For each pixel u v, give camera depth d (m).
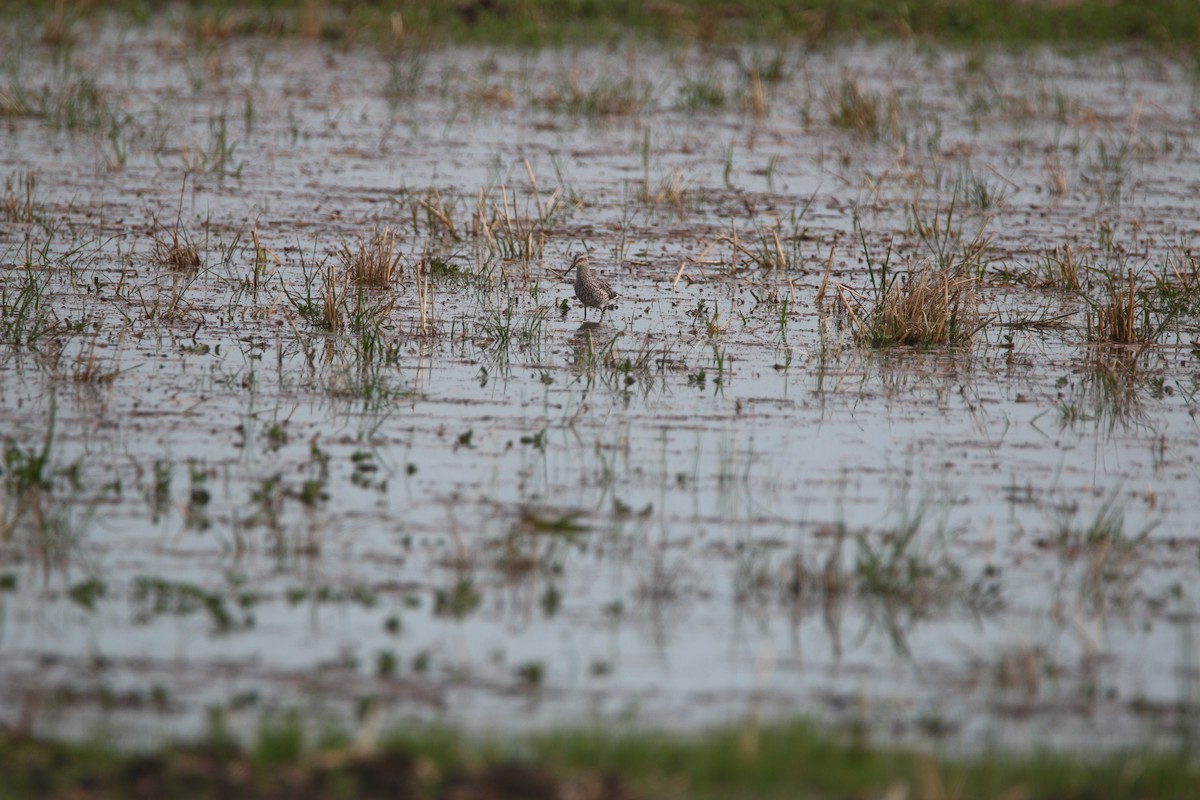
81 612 31.52
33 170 71.00
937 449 42.38
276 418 43.00
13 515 35.75
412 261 60.16
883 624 32.34
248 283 55.94
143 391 44.53
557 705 28.34
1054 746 27.20
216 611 31.61
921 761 25.75
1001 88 99.62
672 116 90.62
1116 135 87.19
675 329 53.16
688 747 25.75
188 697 28.12
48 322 50.31
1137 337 53.41
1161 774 25.47
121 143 77.25
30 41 102.06
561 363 49.03
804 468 40.56
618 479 39.34
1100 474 40.84
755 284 59.03
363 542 35.19
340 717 27.52
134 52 101.12
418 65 98.00
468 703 28.30
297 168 74.44
